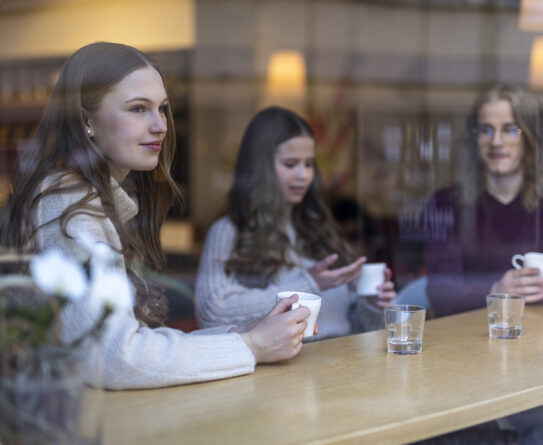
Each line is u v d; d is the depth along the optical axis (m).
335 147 5.47
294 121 2.15
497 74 4.98
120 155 1.26
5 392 0.74
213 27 5.43
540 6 4.75
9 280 0.92
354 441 0.88
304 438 0.87
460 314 1.69
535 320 1.59
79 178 1.15
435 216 2.27
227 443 0.85
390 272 1.89
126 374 1.04
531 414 1.17
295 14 5.62
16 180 1.18
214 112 5.78
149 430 0.90
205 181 5.85
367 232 3.65
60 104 1.21
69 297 0.85
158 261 1.43
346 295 1.84
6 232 1.11
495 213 2.21
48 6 3.94
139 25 4.88
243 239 2.03
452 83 5.20
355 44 5.61
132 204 1.29
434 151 3.64
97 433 0.79
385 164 5.32
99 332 0.82
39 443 0.74
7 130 3.47
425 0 5.25
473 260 2.17
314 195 2.20
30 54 4.01
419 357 1.26
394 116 5.48
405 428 0.93
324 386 1.08
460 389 1.07
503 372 1.16
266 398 1.02
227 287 1.93
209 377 1.09
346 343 1.37
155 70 1.30
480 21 5.03
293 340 1.18
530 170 2.22
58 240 1.06
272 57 5.71
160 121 1.29
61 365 0.75
